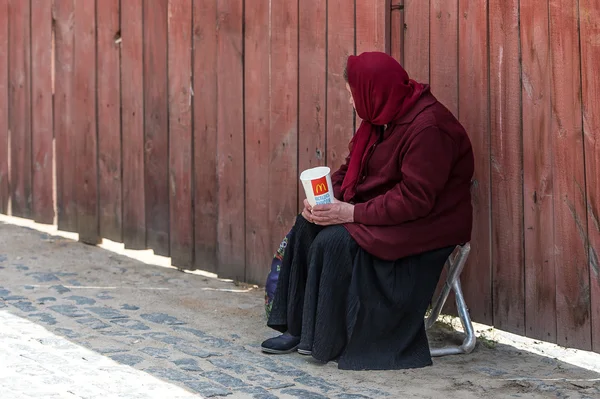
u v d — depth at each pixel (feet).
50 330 40.88
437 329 42.60
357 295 37.01
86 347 38.65
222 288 49.44
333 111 45.70
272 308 39.24
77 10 58.18
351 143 40.55
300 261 38.81
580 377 36.55
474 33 40.45
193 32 51.62
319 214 37.78
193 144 52.24
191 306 45.85
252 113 49.21
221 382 34.99
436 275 38.24
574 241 38.09
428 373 37.01
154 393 33.30
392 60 38.14
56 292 47.55
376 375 36.70
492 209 40.73
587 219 37.60
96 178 57.93
